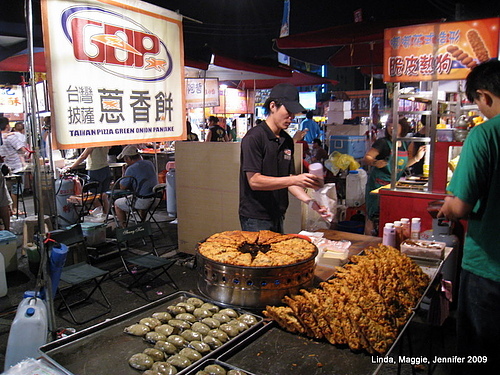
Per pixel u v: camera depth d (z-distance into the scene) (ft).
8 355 7.68
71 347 5.00
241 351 4.98
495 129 6.04
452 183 6.37
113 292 13.97
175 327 5.42
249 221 9.03
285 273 5.82
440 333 10.12
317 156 25.48
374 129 25.94
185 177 15.81
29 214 25.45
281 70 28.96
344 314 5.17
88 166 23.75
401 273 6.64
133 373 4.52
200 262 6.40
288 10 31.22
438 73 11.34
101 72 8.67
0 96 27.68
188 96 26.96
